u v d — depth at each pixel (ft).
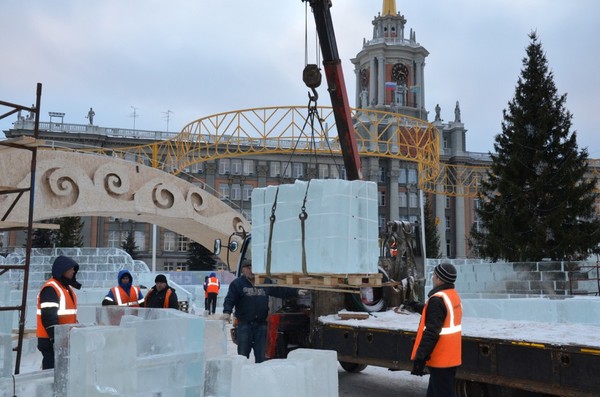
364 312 29.48
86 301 63.46
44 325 20.72
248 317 28.55
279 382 14.69
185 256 257.55
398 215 284.00
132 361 13.62
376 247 24.30
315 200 23.66
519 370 20.01
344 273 22.89
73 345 13.44
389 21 321.52
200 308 97.25
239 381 14.58
